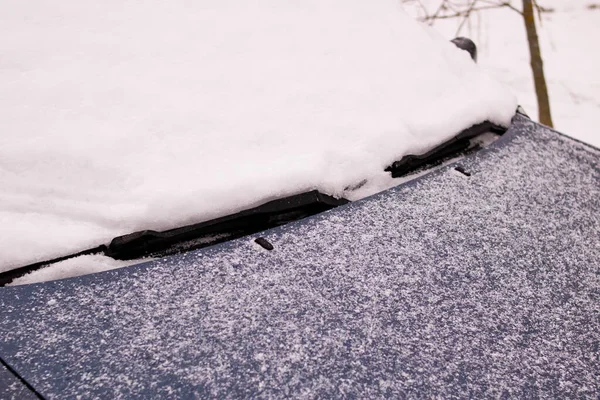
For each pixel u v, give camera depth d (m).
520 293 1.36
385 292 1.29
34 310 1.13
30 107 1.51
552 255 1.50
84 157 1.42
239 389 1.03
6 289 1.17
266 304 1.21
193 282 1.23
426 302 1.28
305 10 2.08
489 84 2.19
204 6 1.95
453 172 1.75
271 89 1.75
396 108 1.87
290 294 1.24
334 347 1.14
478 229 1.54
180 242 1.37
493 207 1.64
